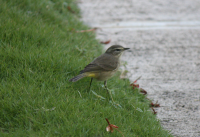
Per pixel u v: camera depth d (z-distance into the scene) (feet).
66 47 39.65
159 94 35.70
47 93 29.58
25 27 38.65
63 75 33.06
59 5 57.21
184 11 67.26
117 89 34.09
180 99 34.65
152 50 48.67
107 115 28.22
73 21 52.75
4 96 28.17
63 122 26.27
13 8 43.91
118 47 34.24
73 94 30.22
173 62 44.70
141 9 68.03
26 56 33.55
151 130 27.14
